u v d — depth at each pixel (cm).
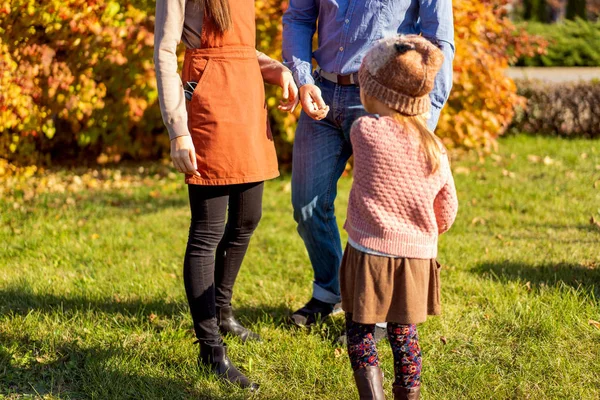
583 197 760
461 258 544
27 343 373
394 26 365
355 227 283
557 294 434
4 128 820
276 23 828
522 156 989
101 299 447
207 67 321
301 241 619
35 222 674
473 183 841
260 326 407
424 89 274
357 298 279
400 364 285
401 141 274
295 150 396
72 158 1027
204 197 329
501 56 987
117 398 319
